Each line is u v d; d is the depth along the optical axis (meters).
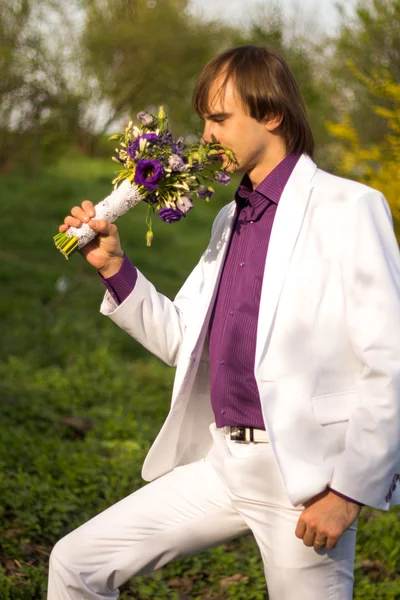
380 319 2.33
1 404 6.85
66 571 2.62
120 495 5.10
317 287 2.43
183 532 2.65
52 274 13.09
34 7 14.61
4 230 15.91
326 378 2.43
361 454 2.30
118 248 2.75
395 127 6.20
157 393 8.22
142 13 21.11
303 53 10.75
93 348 9.71
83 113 16.58
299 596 2.49
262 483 2.51
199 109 2.66
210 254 2.84
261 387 2.42
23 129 15.71
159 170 2.61
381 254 2.38
